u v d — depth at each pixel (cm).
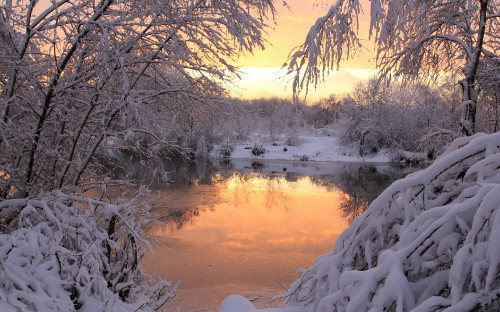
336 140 5272
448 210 352
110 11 616
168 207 2100
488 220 322
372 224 426
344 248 441
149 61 655
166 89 689
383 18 349
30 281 433
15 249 455
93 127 703
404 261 360
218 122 816
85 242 521
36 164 655
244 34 667
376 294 369
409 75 988
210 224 1847
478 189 366
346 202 2416
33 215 554
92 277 490
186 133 854
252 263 1392
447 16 912
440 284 348
